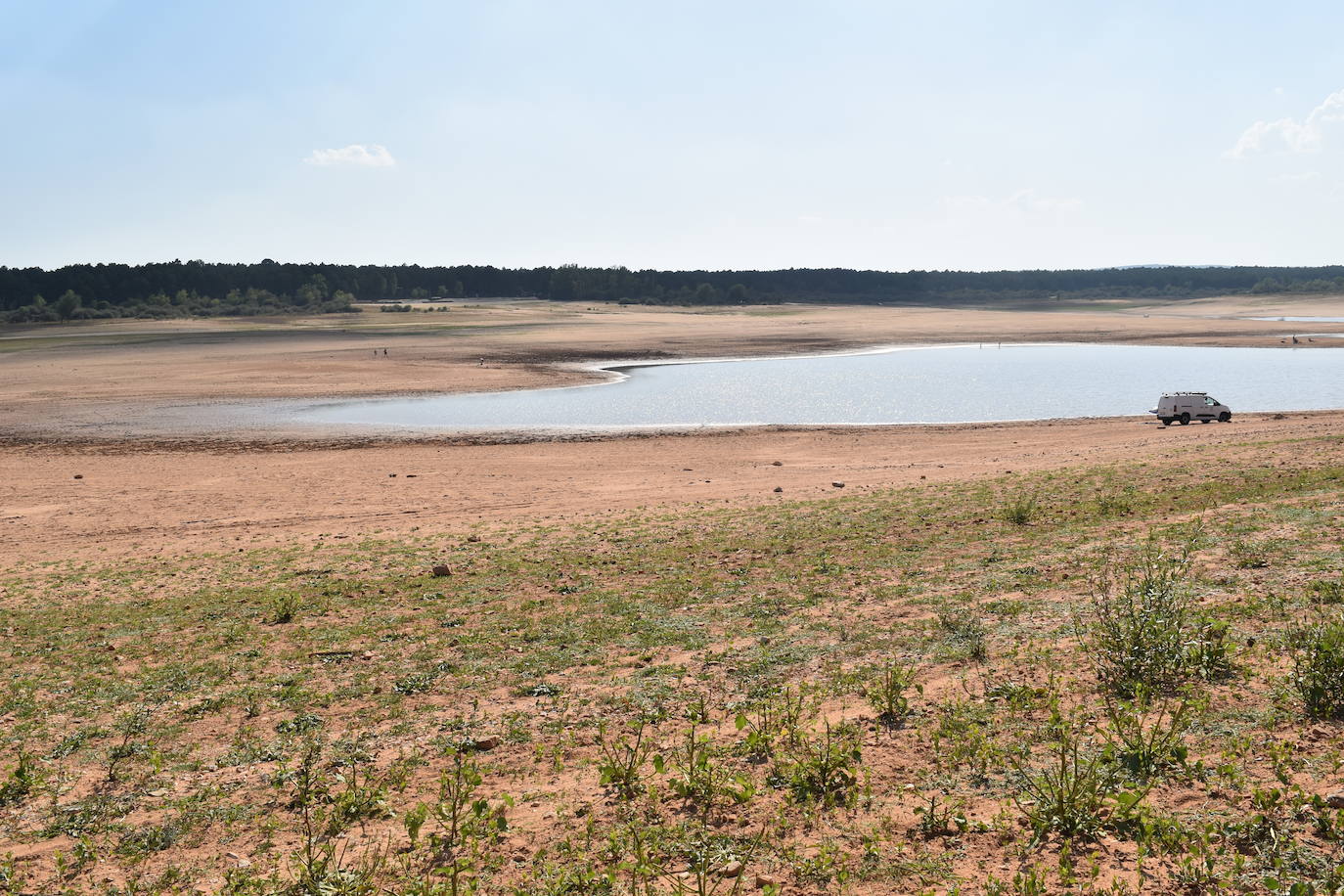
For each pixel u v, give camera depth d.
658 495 35.34
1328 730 8.29
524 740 10.42
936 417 63.59
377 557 24.28
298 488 38.72
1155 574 14.47
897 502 27.91
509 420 61.88
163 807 9.34
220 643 16.19
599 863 7.28
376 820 8.59
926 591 15.87
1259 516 18.73
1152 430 49.22
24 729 12.09
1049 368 97.69
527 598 18.31
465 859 7.45
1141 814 7.08
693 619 15.43
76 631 17.83
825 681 11.56
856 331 157.00
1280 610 11.91
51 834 8.80
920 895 6.37
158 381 84.19
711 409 67.50
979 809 7.61
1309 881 6.03
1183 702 8.62
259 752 10.67
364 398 73.31
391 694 12.64
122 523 32.75
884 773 8.48
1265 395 70.44
